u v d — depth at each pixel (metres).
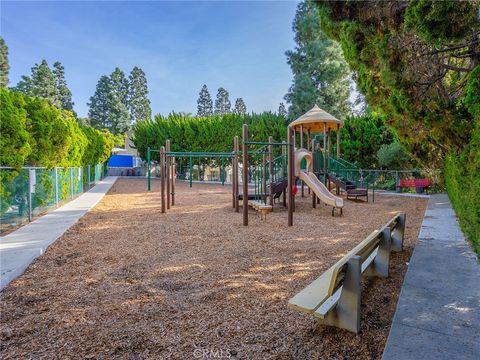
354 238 5.28
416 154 8.48
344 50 4.61
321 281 2.40
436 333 2.08
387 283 3.16
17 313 2.59
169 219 7.20
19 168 6.29
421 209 8.60
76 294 2.98
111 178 23.91
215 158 22.56
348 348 2.02
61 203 9.41
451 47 3.62
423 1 2.74
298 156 8.81
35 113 7.83
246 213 6.44
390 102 4.19
